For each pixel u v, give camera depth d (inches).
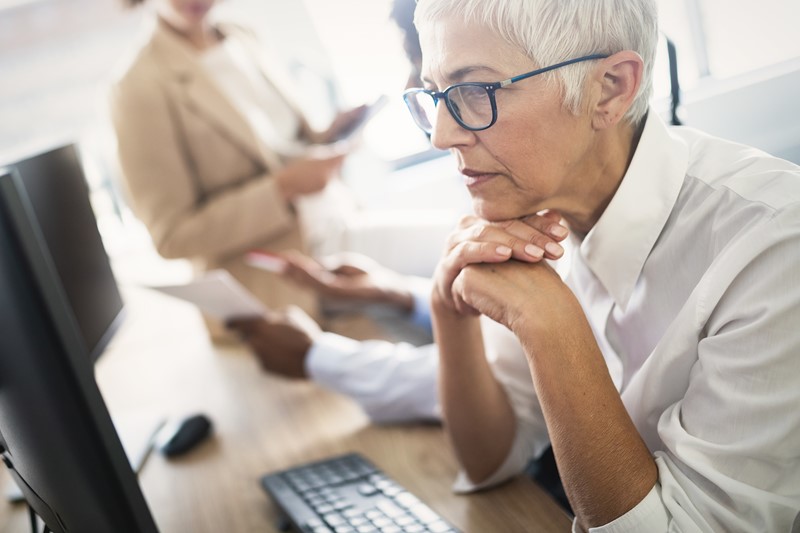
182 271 98.1
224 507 46.3
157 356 75.5
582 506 34.5
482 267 38.4
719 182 35.8
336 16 101.3
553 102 33.9
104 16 102.8
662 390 37.2
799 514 31.9
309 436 53.1
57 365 30.2
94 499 32.1
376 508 40.6
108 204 110.7
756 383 31.4
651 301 38.7
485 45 33.4
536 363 35.1
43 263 29.8
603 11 33.1
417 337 68.3
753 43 61.2
